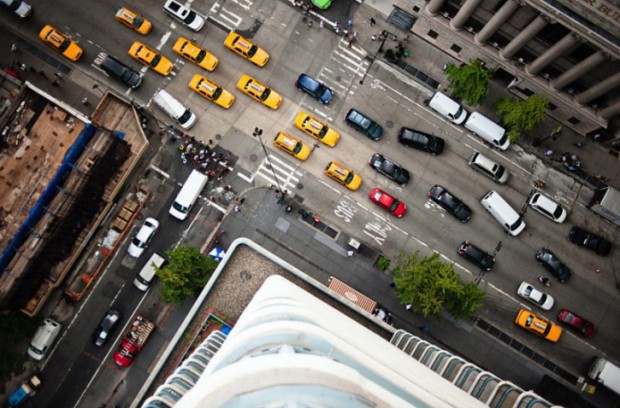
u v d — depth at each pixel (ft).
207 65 244.01
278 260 188.75
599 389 234.58
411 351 188.85
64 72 245.65
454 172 244.42
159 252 237.45
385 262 236.02
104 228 237.25
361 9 248.93
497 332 238.48
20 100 216.54
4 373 228.43
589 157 245.65
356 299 228.43
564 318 236.43
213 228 239.30
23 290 217.56
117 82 245.24
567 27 197.98
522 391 167.32
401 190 242.99
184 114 239.71
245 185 241.35
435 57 248.11
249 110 245.24
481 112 246.47
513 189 244.22
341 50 248.52
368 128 240.73
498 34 225.15
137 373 231.91
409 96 247.50
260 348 117.39
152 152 241.35
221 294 188.14
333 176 239.91
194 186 234.79
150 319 234.38
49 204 210.18
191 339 186.70
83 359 232.12
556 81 225.97
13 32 247.09
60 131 214.90
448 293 216.13
